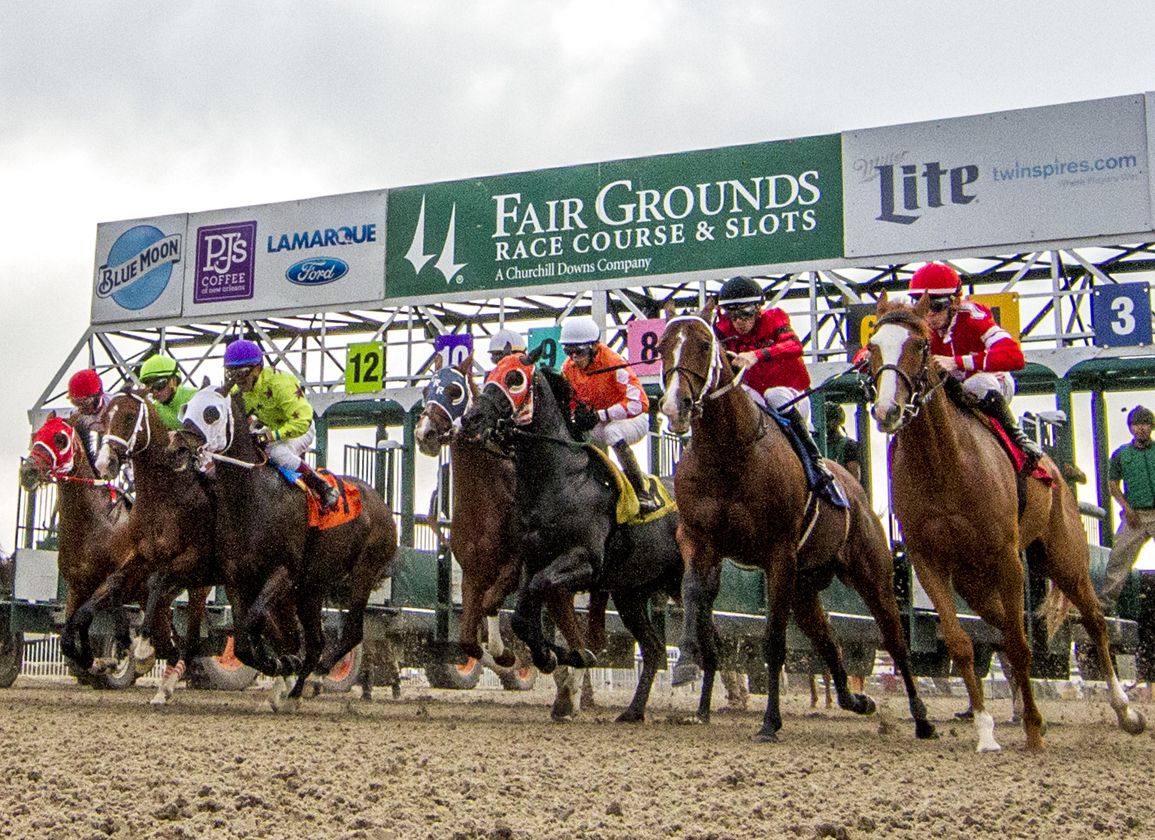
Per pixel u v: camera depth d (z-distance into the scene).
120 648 11.30
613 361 8.17
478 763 5.29
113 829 3.74
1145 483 10.01
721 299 7.26
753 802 4.43
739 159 15.04
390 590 10.88
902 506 6.37
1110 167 13.80
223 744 5.86
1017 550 6.33
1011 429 6.72
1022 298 13.80
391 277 16.41
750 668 10.86
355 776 4.84
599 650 8.86
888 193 14.47
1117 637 10.28
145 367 9.07
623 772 5.11
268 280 17.00
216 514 8.40
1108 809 4.43
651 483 8.43
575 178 15.71
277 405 8.47
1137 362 12.40
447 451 11.39
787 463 6.86
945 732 7.99
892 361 5.97
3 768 4.88
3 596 11.70
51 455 9.39
